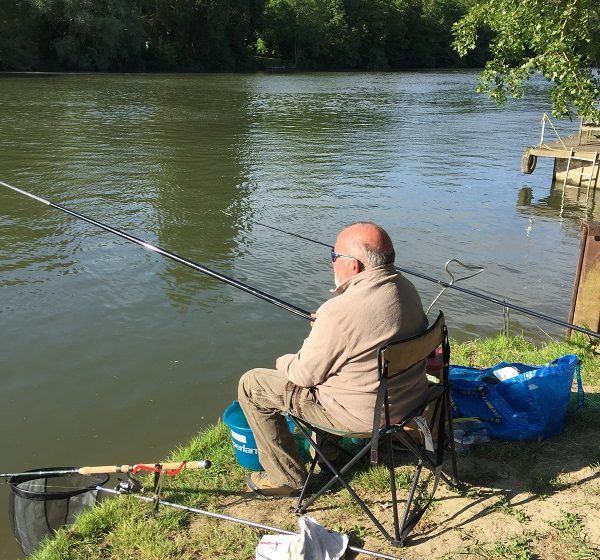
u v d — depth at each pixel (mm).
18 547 3707
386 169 16219
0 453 4770
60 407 5375
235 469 3600
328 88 44156
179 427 5094
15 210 11164
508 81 7062
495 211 12453
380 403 2744
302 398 3047
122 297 7594
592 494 3211
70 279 8102
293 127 24047
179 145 19156
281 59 72312
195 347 6434
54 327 6781
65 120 23703
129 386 5691
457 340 6691
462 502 3189
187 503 3309
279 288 8062
